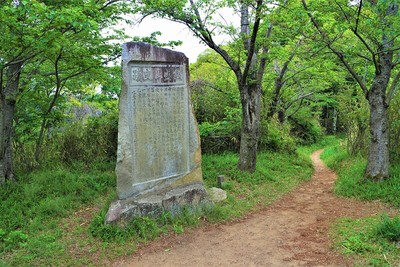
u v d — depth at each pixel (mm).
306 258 5312
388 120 10250
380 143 8727
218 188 8562
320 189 10141
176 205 6828
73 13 5496
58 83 8742
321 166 15602
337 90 20953
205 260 5336
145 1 8008
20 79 8945
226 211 7363
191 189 7102
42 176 8469
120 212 6172
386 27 7359
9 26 5711
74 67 8906
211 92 14688
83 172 9555
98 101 11273
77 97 11953
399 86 10148
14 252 5367
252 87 10328
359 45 9164
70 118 11312
